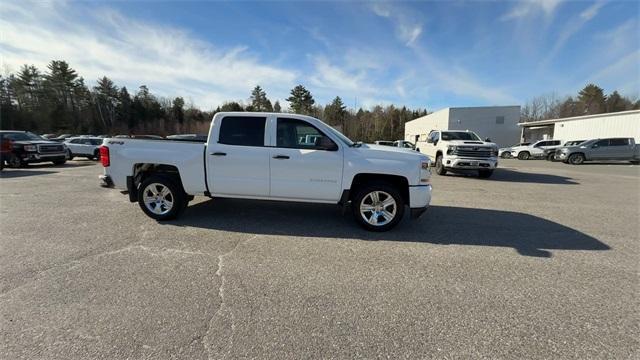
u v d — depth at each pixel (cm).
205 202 668
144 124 7006
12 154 1391
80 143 2055
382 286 316
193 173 510
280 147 498
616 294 307
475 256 399
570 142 2364
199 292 297
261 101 8388
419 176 481
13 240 431
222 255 388
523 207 687
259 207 631
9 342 224
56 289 298
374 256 394
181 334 236
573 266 372
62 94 6362
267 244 429
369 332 243
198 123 7550
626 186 1035
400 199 485
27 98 5969
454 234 488
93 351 217
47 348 219
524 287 319
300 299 289
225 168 503
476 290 311
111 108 6938
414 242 448
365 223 492
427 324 255
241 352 218
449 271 354
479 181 1132
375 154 485
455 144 1217
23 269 341
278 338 234
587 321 262
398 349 225
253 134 504
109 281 316
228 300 284
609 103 6406
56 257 374
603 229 525
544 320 263
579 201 764
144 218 546
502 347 229
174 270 343
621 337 241
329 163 484
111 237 447
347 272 347
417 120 4947
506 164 2058
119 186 533
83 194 757
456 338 238
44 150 1474
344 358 215
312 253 400
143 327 243
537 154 2661
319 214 586
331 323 253
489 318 264
